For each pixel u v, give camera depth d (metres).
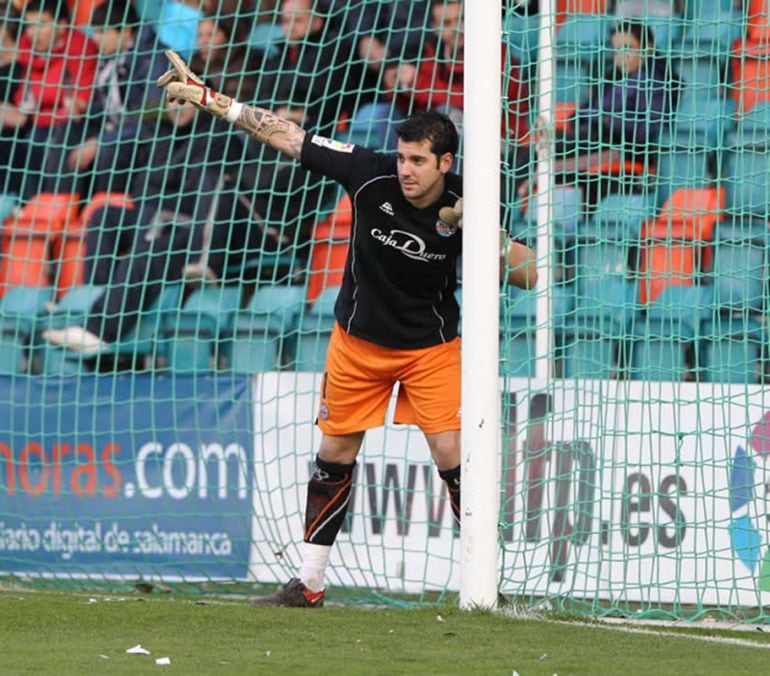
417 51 29.42
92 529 24.77
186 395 24.70
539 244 23.06
